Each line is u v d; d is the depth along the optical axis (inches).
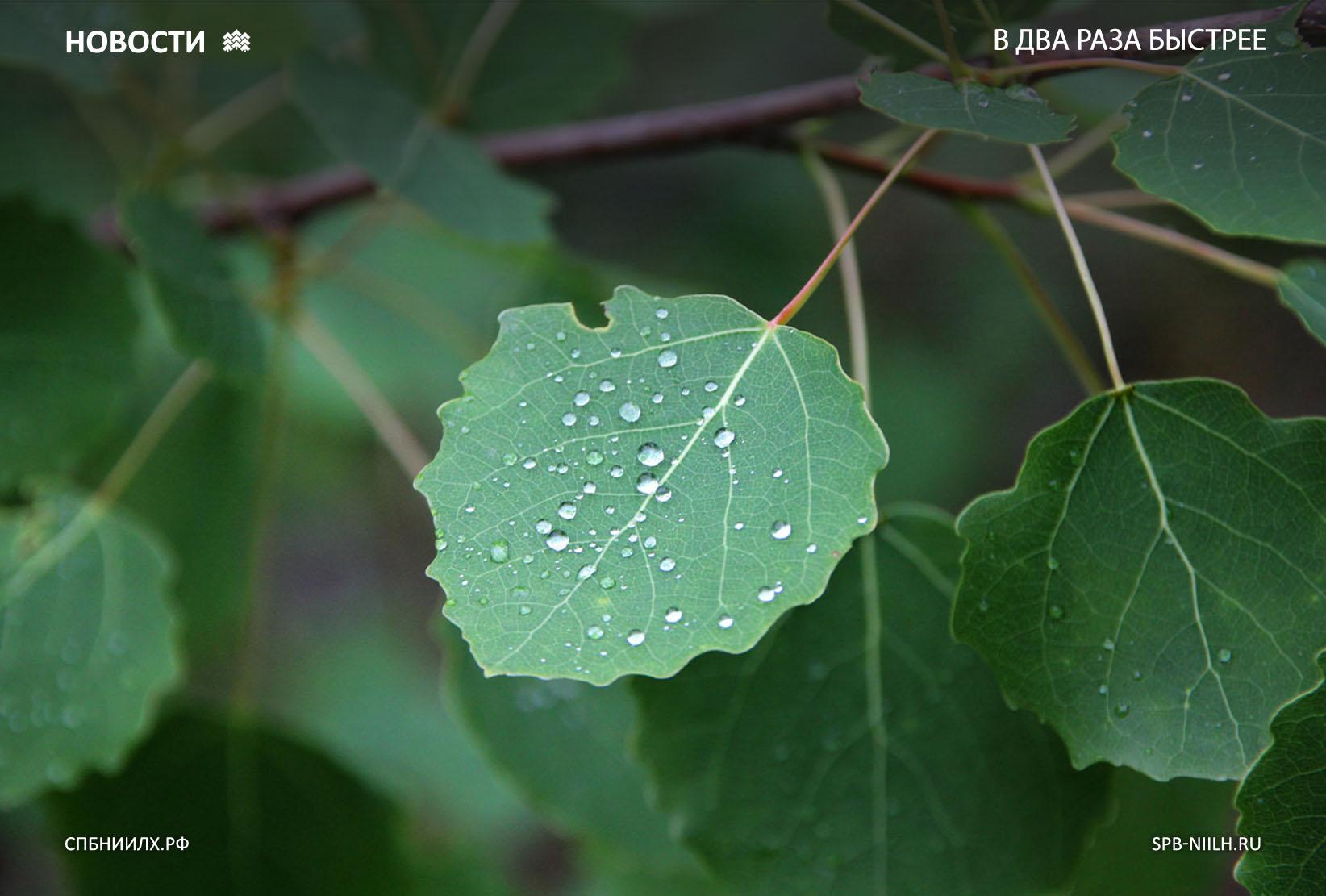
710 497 15.3
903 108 16.0
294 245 22.6
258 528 19.9
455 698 18.6
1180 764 15.6
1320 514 15.7
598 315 24.7
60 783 18.4
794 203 35.4
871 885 16.8
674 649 15.0
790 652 17.0
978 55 17.6
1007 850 16.8
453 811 36.9
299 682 40.8
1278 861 15.5
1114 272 42.2
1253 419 15.8
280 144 29.7
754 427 15.4
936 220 41.9
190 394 19.6
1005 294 41.6
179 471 22.7
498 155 21.8
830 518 15.2
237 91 29.2
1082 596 15.8
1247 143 16.0
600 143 21.3
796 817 16.9
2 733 18.5
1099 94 20.8
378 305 32.1
